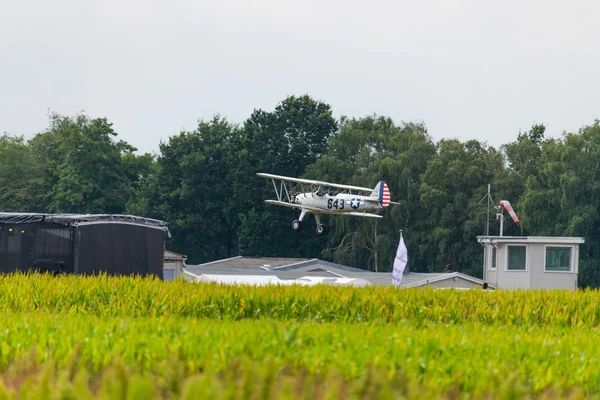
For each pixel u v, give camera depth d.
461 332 64.25
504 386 39.62
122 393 33.59
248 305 86.00
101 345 48.47
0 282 93.25
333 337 55.34
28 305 86.56
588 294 92.38
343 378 43.41
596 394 41.59
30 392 33.59
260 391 36.19
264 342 51.03
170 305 85.44
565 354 54.28
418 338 56.66
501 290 95.44
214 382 34.38
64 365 43.94
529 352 52.72
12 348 48.91
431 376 44.69
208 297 86.00
